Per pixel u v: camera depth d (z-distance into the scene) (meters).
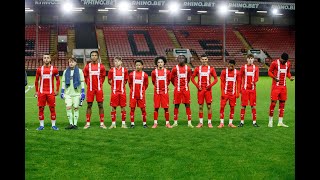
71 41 38.72
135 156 6.57
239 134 8.75
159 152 6.88
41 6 35.09
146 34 41.41
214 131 9.17
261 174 5.47
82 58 36.41
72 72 9.38
